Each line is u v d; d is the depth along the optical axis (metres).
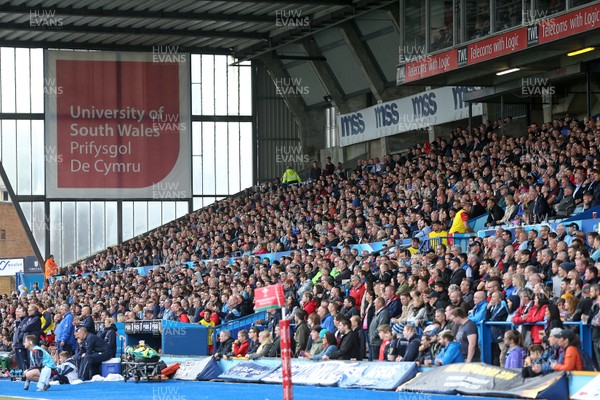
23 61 54.16
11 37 52.47
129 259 47.28
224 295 29.83
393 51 47.03
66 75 54.12
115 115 54.72
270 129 57.03
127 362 25.44
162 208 55.91
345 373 20.89
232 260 37.12
